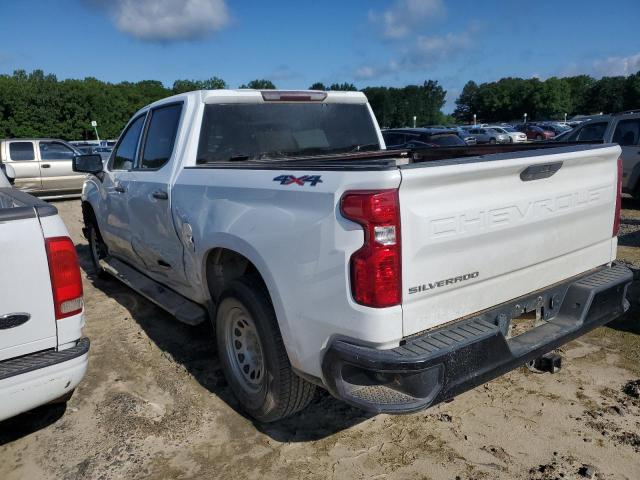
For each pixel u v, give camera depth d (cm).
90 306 555
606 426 312
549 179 290
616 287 326
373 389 248
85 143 3312
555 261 308
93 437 323
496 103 11519
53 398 280
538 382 365
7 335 267
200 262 359
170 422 335
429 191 240
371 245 231
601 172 327
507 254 275
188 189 371
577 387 357
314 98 446
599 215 330
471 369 248
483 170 252
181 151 396
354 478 279
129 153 498
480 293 269
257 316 300
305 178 267
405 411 231
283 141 433
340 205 242
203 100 395
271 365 298
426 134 1393
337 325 249
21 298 269
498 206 264
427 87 10631
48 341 279
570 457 287
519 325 302
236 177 323
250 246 297
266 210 288
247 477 283
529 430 312
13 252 265
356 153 445
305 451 303
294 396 302
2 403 262
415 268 239
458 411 335
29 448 316
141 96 9038
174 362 417
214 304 375
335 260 245
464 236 252
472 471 279
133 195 460
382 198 229
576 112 11112
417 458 292
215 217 333
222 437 319
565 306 317
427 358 231
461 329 256
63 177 1442
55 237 278
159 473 289
